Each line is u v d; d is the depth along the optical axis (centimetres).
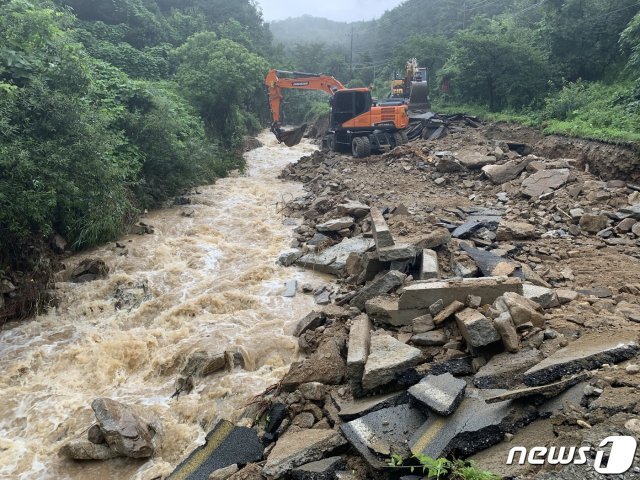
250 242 1322
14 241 998
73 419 684
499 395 460
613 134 1388
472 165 1641
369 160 1983
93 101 1535
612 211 1113
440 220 1188
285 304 969
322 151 2344
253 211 1580
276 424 594
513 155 1653
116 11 3331
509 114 2311
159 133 1644
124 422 622
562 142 1611
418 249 935
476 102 2850
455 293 685
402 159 1875
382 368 557
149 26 3450
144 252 1214
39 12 1191
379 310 726
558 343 559
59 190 1048
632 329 562
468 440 431
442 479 404
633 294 735
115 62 2698
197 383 746
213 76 2441
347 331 755
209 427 657
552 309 675
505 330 562
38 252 1045
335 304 895
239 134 2730
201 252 1232
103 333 896
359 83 5416
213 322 912
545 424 430
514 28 2581
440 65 3938
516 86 2395
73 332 903
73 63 1198
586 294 750
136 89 1738
